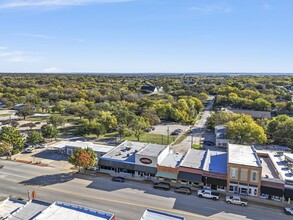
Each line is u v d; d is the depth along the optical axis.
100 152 61.16
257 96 141.75
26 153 65.56
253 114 111.06
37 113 122.62
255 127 70.12
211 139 81.06
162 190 46.72
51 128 77.00
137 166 52.28
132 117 89.88
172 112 106.12
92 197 43.53
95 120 89.75
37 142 71.44
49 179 50.53
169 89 196.62
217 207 41.16
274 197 43.94
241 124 72.12
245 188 45.22
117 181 49.91
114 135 84.94
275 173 47.31
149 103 117.38
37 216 30.52
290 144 69.88
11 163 58.66
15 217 30.70
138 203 41.91
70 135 84.19
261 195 44.53
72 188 46.78
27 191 44.81
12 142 63.75
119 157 55.72
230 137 71.19
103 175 52.91
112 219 31.19
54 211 31.92
